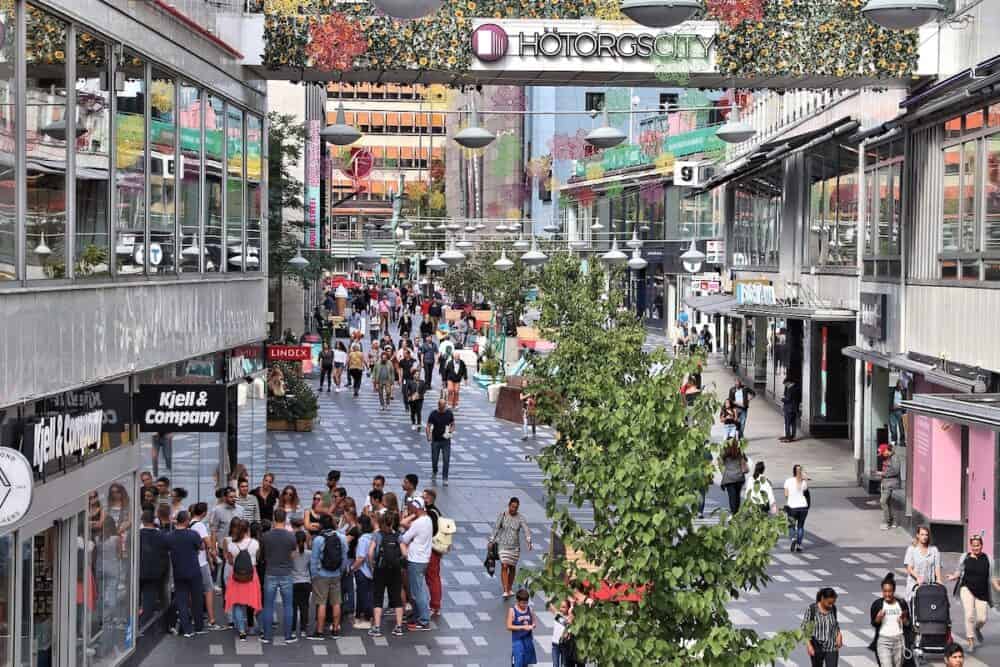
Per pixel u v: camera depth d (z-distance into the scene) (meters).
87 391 17.12
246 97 27.45
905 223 32.56
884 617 18.56
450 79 28.89
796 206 49.41
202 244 23.56
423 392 46.06
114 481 18.61
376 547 21.53
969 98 27.36
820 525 30.67
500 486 35.22
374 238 104.75
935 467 28.34
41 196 15.15
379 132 153.62
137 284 19.08
